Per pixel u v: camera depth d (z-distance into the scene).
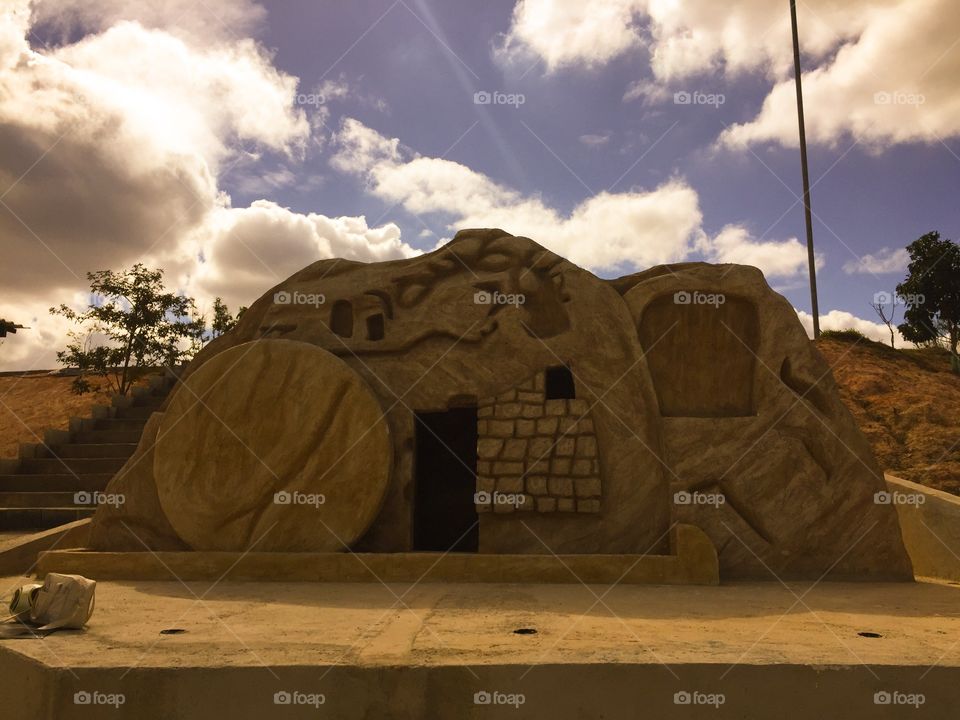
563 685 3.72
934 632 4.70
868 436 14.78
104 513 8.45
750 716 3.70
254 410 8.25
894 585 7.30
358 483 7.95
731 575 7.62
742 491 7.87
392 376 8.67
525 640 4.29
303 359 8.30
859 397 16.28
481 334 8.70
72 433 14.22
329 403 8.15
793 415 8.12
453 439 10.66
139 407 15.62
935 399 15.66
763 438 8.03
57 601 4.69
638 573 7.04
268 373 8.32
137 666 3.70
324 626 4.80
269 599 6.08
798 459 7.93
